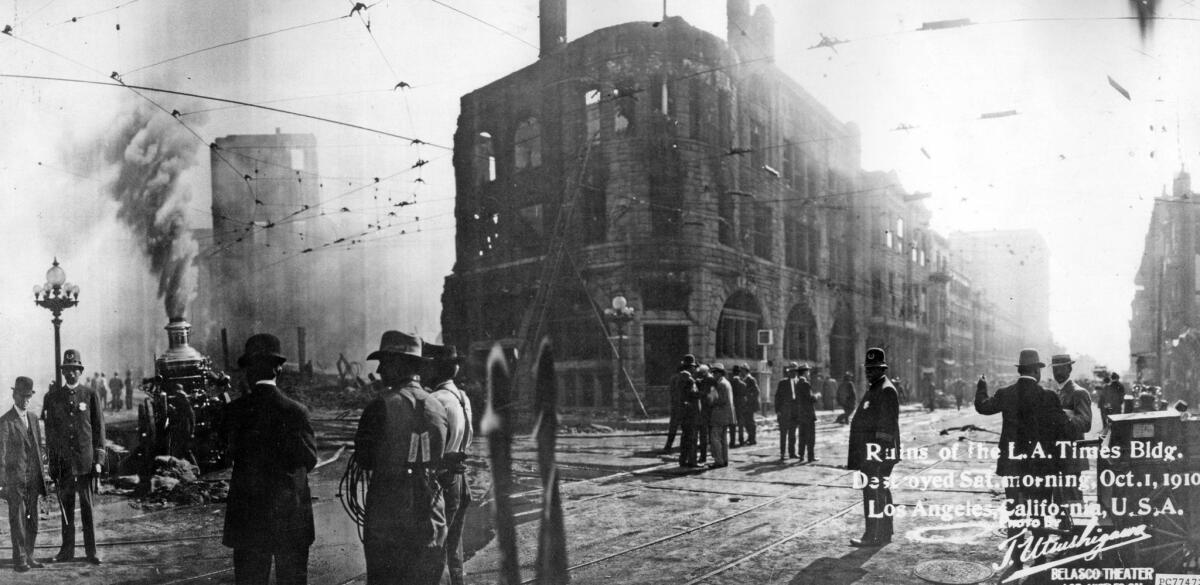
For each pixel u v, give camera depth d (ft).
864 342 118.73
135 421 55.57
